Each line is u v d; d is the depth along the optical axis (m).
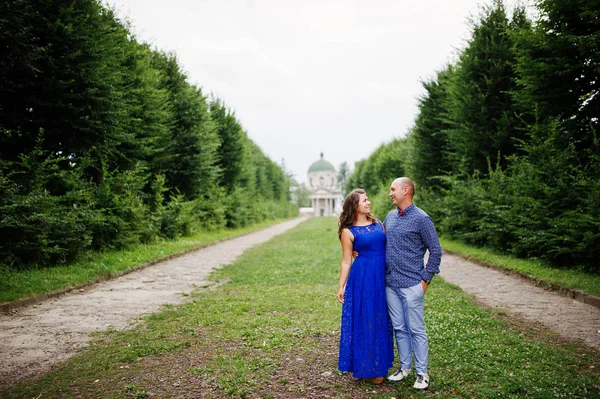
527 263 11.18
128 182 15.13
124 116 14.86
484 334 5.60
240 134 33.00
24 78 11.57
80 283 9.38
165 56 23.16
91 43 12.77
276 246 20.14
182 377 4.30
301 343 5.36
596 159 9.71
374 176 48.72
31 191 10.21
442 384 4.08
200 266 13.24
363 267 4.17
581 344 5.22
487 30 18.08
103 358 4.88
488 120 17.89
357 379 4.23
